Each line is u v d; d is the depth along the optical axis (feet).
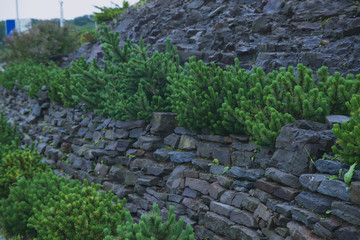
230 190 16.66
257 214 14.61
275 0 29.71
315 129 13.94
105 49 27.27
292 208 13.03
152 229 12.75
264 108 16.11
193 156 20.18
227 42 29.04
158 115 22.48
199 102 18.83
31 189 21.15
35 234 21.67
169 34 35.94
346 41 21.67
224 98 18.02
